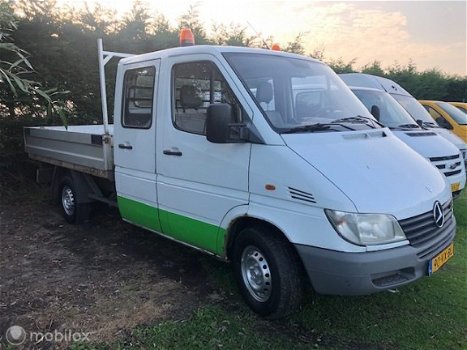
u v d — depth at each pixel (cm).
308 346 334
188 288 429
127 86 490
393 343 341
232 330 352
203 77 404
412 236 322
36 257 515
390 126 682
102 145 527
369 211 309
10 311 386
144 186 472
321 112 409
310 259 319
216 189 392
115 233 599
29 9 792
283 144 345
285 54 443
